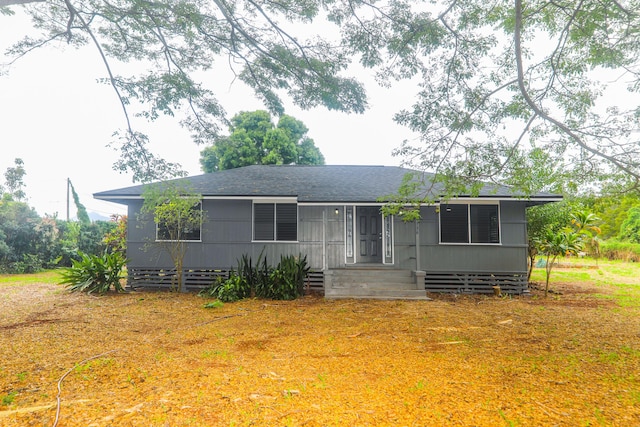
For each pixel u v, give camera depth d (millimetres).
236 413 3486
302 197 11484
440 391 4059
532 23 7367
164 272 12320
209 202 12195
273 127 27828
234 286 10562
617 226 31016
